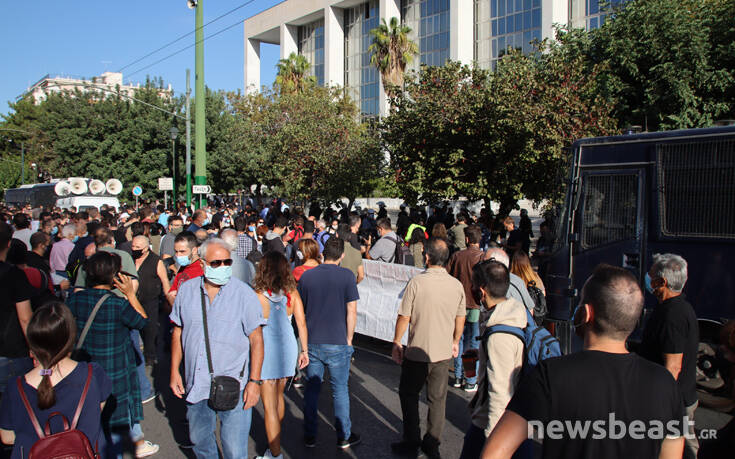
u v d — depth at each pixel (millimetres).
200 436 3615
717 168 5309
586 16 32312
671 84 10680
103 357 4004
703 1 11516
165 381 6555
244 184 32062
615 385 1891
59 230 9766
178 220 10070
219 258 3586
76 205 20891
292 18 54281
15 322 4309
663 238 5562
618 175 5926
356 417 5461
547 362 1977
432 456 4441
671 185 5562
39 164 47500
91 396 3018
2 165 59406
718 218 5266
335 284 4711
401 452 4574
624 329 1969
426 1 42531
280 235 9016
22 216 9406
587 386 1884
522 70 12242
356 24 49875
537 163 12172
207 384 3576
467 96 13078
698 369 4668
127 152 30312
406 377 4508
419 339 4418
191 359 3602
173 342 3758
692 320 3578
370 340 8641
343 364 4719
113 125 30766
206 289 3703
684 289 5375
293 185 20828
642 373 1933
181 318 3680
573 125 11359
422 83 14258
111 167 29641
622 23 11648
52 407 2881
